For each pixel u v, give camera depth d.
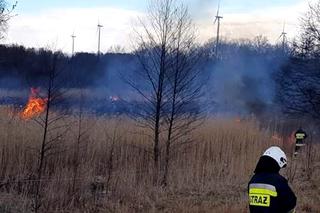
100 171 14.01
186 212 11.73
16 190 11.95
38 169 12.57
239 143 17.25
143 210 11.88
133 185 13.21
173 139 15.45
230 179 15.16
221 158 16.34
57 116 14.62
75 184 12.47
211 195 13.57
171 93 14.28
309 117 28.66
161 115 14.46
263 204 6.16
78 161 13.40
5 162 12.88
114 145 14.55
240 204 12.48
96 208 11.70
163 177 14.09
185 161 15.41
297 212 12.05
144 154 14.83
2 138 13.01
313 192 14.23
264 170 6.31
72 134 14.19
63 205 11.63
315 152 19.69
